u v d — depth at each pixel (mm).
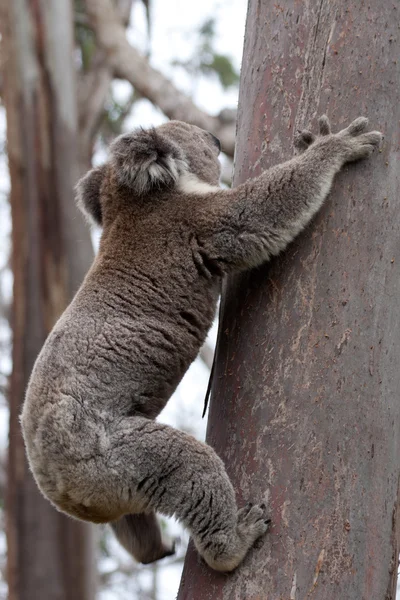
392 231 8352
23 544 18812
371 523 7629
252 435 7984
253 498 7781
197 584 7891
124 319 9133
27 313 19781
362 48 8812
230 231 9055
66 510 8930
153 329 9156
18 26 20922
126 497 8281
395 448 7973
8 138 20750
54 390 8758
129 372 8938
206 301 9445
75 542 18938
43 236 20156
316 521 7543
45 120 20703
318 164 8539
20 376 19516
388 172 8523
